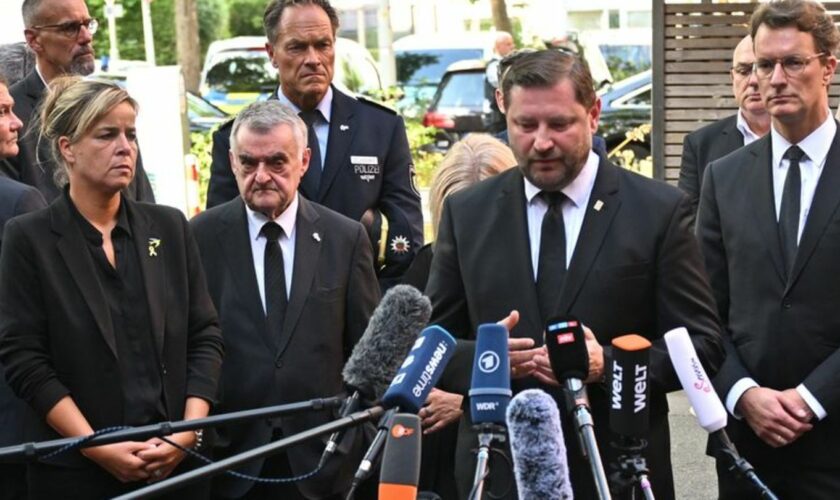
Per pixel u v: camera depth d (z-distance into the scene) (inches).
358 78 762.2
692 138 247.4
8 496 187.0
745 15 331.6
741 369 184.2
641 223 164.4
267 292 190.2
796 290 182.1
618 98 641.6
